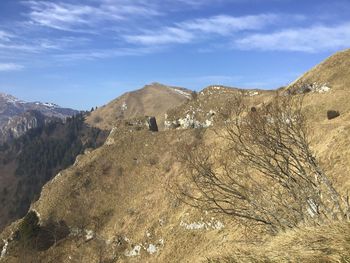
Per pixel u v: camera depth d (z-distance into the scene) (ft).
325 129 118.21
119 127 314.35
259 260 22.65
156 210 200.54
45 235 240.94
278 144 39.78
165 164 251.19
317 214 34.65
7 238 248.32
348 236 21.29
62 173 284.82
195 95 310.86
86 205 250.57
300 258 20.93
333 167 89.86
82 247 224.53
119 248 201.26
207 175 42.19
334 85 215.72
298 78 245.04
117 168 272.31
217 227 138.00
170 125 302.45
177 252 151.64
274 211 36.78
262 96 243.60
